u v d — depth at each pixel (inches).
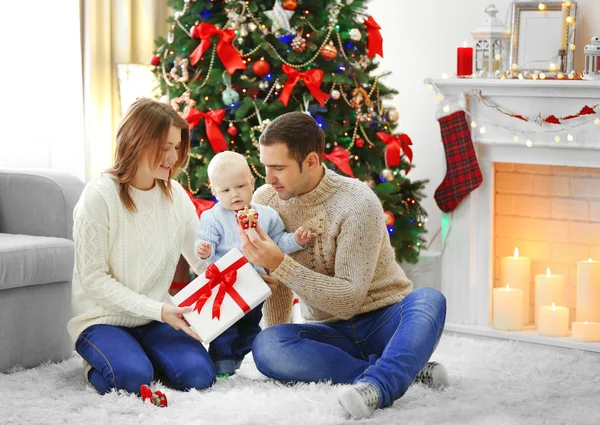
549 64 134.3
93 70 173.8
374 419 85.5
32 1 161.5
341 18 137.8
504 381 103.7
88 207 97.4
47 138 165.2
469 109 133.0
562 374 108.0
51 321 113.7
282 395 93.0
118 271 100.2
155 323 104.1
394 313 97.0
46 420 86.5
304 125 95.7
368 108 140.6
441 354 118.7
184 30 137.5
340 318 99.0
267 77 133.9
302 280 94.6
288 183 96.3
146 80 170.9
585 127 124.5
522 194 139.6
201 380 97.0
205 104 135.6
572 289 137.6
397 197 138.8
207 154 133.9
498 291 133.6
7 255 105.7
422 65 158.2
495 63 134.7
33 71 162.2
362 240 95.8
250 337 105.5
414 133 160.2
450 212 136.4
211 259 102.9
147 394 91.5
